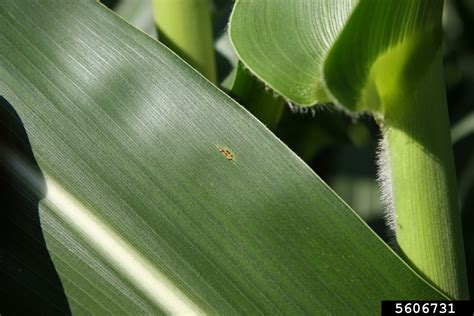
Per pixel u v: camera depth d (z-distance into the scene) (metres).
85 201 0.43
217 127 0.43
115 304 0.43
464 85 0.69
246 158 0.42
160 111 0.43
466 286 0.43
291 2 0.42
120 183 0.43
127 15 0.61
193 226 0.43
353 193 0.68
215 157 0.43
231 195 0.42
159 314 0.43
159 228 0.43
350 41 0.40
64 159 0.43
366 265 0.42
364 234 0.42
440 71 0.43
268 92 0.47
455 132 0.66
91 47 0.43
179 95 0.43
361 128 0.59
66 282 0.43
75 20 0.43
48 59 0.43
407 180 0.43
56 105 0.43
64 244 0.43
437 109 0.43
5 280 0.43
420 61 0.42
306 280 0.42
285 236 0.42
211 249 0.43
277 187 0.42
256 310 0.43
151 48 0.43
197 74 0.43
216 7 0.61
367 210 0.68
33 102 0.43
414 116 0.43
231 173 0.42
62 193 0.43
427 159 0.43
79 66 0.43
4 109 0.43
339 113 0.57
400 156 0.43
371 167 0.68
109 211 0.43
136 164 0.43
